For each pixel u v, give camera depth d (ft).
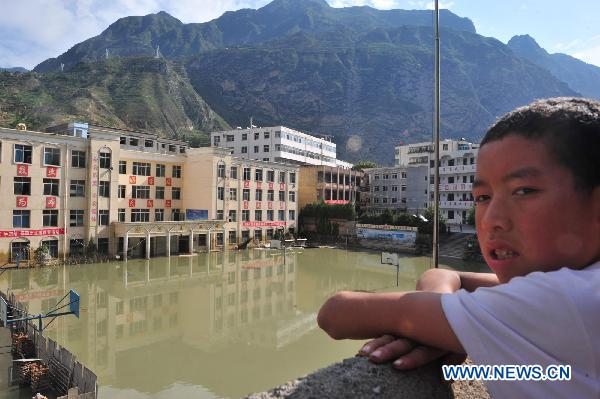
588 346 2.67
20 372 42.55
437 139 22.54
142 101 331.98
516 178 3.26
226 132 228.22
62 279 87.92
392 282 97.86
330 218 164.04
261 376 48.47
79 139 102.78
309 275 103.81
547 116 3.29
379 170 201.98
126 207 119.85
